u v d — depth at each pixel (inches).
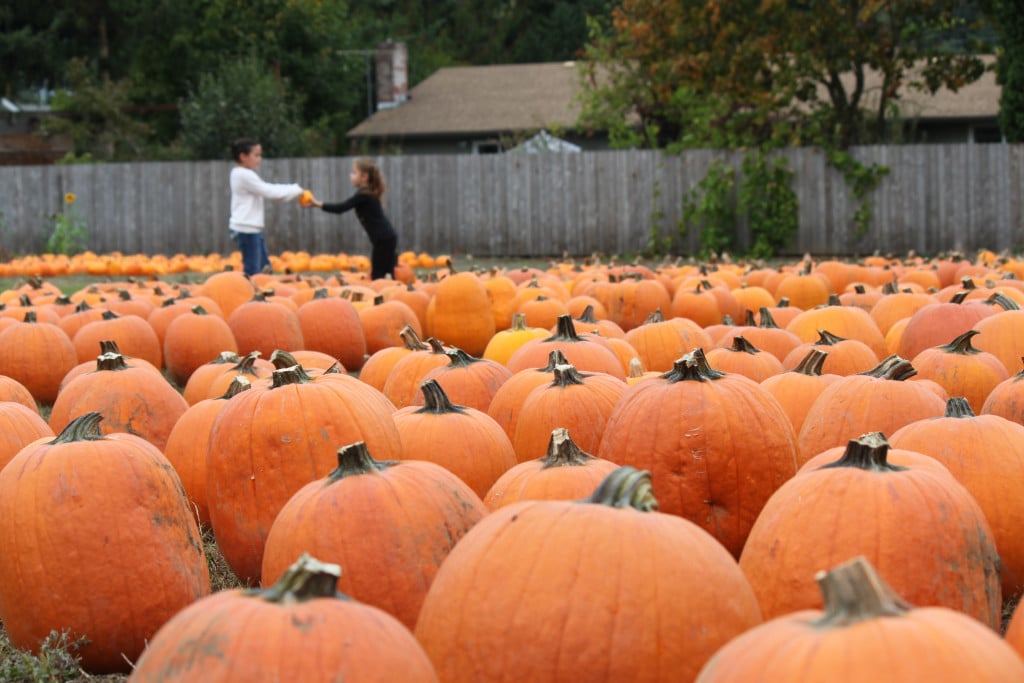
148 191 2583.7
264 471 390.6
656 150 2432.3
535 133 3639.3
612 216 2468.0
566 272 1373.0
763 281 1203.2
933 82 2488.9
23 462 346.0
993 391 455.8
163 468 358.3
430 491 307.4
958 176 2293.3
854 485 284.5
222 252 2583.7
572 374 456.8
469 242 2541.8
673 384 378.0
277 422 392.8
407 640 211.5
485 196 2527.1
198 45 4269.2
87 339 816.9
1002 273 1067.9
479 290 924.6
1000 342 609.0
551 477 322.7
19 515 336.2
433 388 432.8
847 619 183.3
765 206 2340.1
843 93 2482.8
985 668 174.4
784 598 278.7
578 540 235.1
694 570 234.5
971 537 283.6
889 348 742.5
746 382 382.3
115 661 340.8
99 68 4320.9
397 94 4411.9
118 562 335.6
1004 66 2407.7
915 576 272.2
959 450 361.7
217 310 953.5
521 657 227.3
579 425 442.0
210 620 205.6
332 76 4549.7
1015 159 2268.7
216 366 621.3
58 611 332.2
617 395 455.8
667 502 362.6
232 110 3538.4
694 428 363.3
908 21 2546.8
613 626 226.5
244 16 4318.4
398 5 5930.1
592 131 3294.8
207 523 478.6
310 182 2541.8
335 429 394.0
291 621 203.5
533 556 235.5
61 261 1830.7
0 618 379.9
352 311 906.7
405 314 947.3
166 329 898.7
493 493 335.0
